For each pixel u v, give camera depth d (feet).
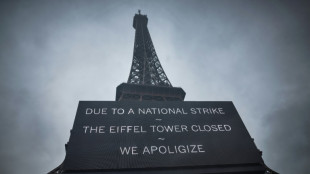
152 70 265.75
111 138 111.55
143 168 99.09
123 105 133.28
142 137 114.01
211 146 112.16
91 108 128.88
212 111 135.64
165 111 132.26
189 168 101.30
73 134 111.14
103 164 98.84
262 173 102.83
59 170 107.76
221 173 100.12
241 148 112.27
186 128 121.80
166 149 108.47
